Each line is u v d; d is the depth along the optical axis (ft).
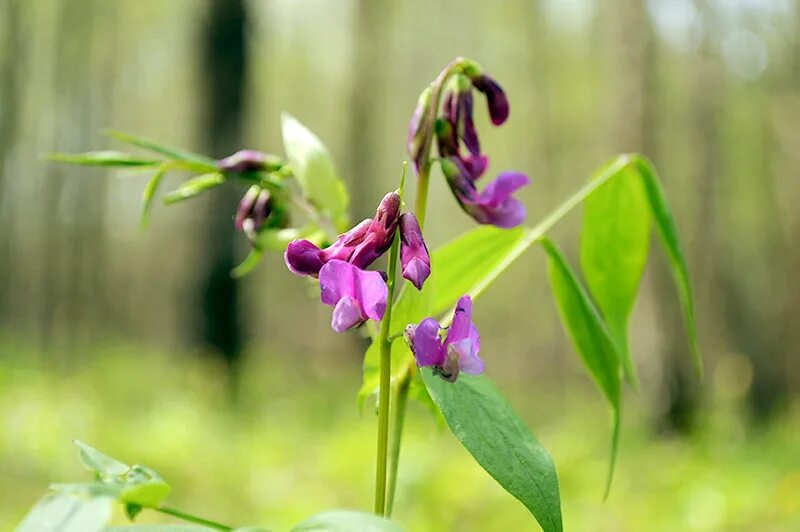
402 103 69.92
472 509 22.79
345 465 28.27
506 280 79.41
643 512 24.97
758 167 59.98
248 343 58.70
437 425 6.92
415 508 22.70
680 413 40.73
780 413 55.88
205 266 49.85
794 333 61.16
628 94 41.47
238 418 39.75
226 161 7.48
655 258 41.01
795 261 60.85
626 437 38.99
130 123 81.97
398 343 5.65
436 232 76.43
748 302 61.62
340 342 67.31
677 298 41.68
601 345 6.82
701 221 52.31
